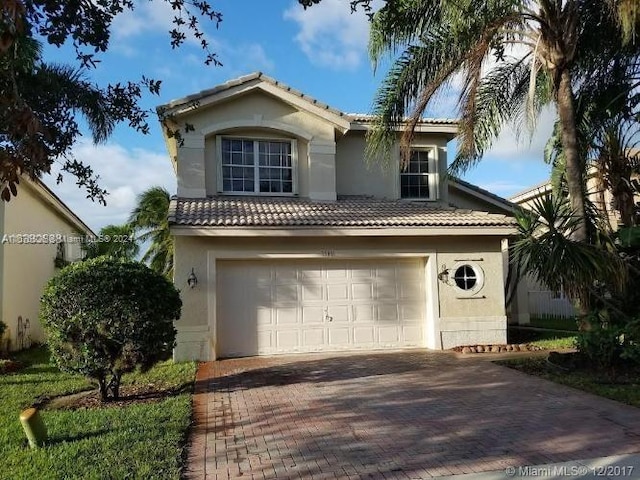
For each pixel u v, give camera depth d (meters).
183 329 12.45
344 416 7.55
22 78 9.20
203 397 8.87
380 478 5.29
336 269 13.75
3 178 3.99
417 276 14.26
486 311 14.22
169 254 20.84
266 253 13.07
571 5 10.95
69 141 8.34
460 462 5.66
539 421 7.06
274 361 12.30
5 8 3.20
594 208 11.16
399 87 12.69
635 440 6.22
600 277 9.73
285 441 6.50
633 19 9.53
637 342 9.41
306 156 15.73
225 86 14.67
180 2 6.94
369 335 13.80
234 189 15.27
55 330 8.35
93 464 5.68
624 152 11.54
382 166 16.69
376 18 10.67
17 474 5.47
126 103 7.70
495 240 14.44
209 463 5.81
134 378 10.58
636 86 12.68
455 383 9.55
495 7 11.02
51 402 8.84
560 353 11.20
